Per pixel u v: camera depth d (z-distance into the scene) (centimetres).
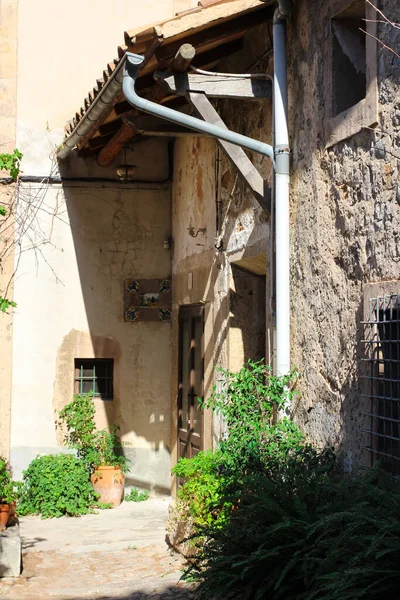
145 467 1121
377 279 510
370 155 520
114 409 1117
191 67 670
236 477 570
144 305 1129
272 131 675
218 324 857
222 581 486
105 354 1116
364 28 581
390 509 404
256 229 738
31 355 1093
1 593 646
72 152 1112
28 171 1101
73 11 1117
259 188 688
